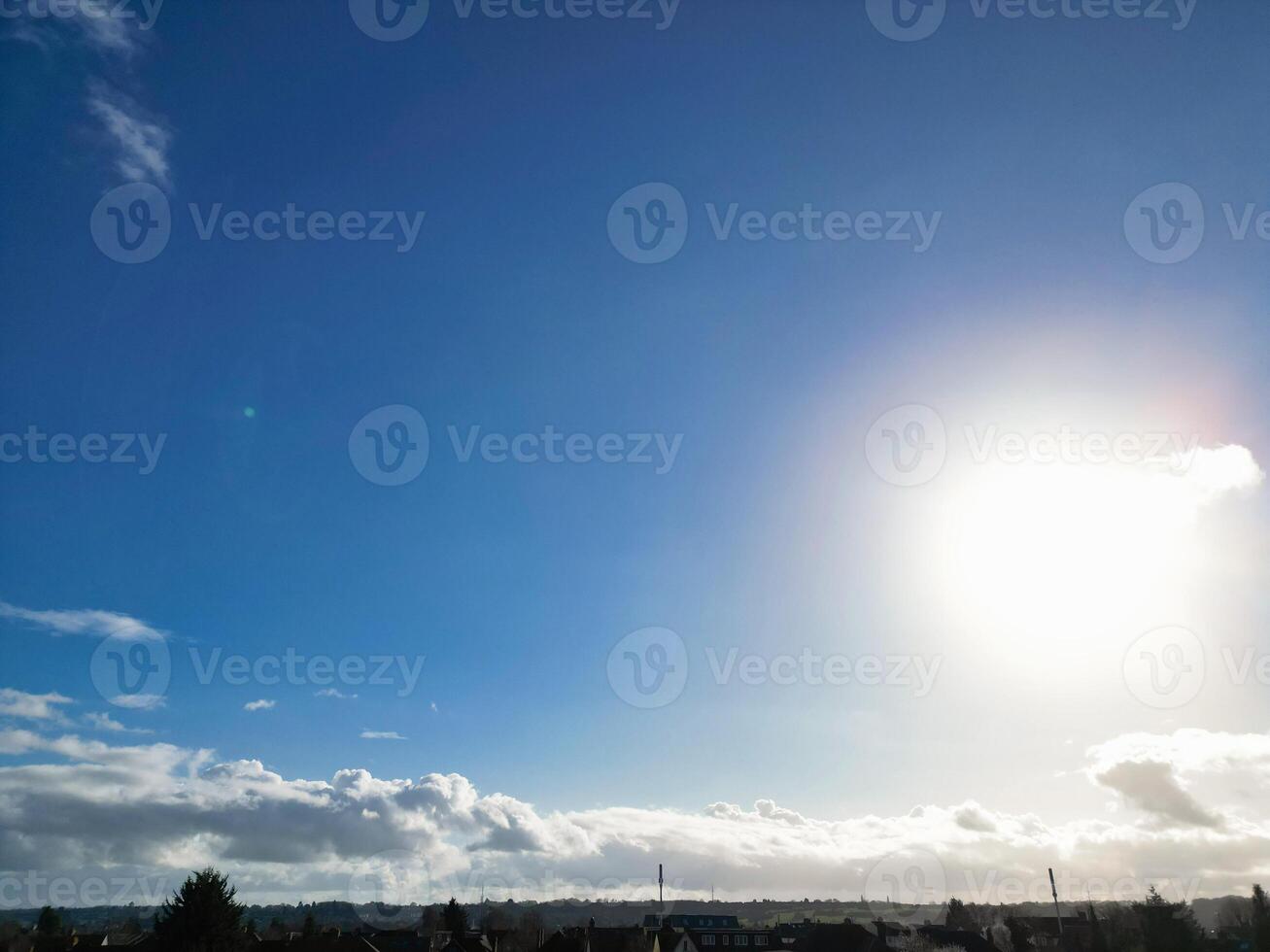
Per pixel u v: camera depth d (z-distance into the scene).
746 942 121.94
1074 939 108.94
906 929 120.75
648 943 109.38
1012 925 120.56
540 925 125.94
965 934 118.50
